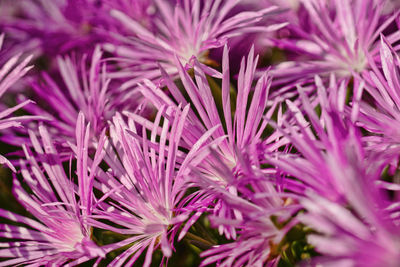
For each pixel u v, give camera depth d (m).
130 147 0.26
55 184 0.27
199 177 0.24
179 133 0.25
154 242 0.25
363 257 0.21
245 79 0.26
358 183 0.22
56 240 0.27
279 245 0.23
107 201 0.27
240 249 0.24
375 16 0.28
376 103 0.26
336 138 0.23
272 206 0.24
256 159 0.24
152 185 0.26
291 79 0.29
